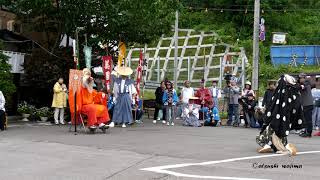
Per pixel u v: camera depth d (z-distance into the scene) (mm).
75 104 14922
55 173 8328
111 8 19250
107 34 20625
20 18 21094
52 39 22594
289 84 10906
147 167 8984
